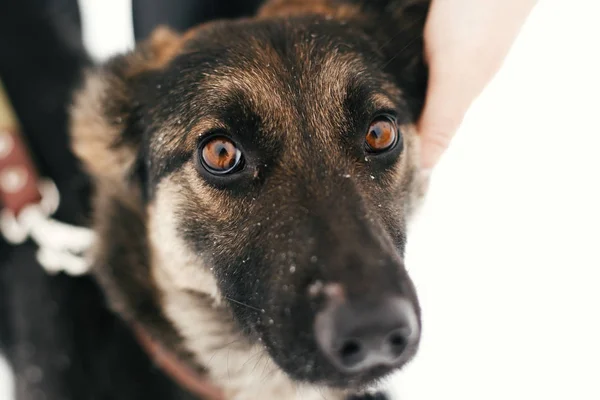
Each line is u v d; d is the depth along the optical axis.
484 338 0.53
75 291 0.42
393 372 0.31
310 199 0.32
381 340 0.29
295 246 0.31
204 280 0.37
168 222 0.37
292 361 0.31
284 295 0.31
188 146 0.35
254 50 0.35
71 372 0.41
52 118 0.48
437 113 0.39
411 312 0.29
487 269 0.56
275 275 0.31
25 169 0.45
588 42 0.67
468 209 0.59
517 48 0.68
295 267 0.30
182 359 0.40
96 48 0.68
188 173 0.35
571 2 0.70
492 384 0.51
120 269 0.40
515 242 0.57
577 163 0.60
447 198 0.59
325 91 0.34
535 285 0.54
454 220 0.58
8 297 0.44
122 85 0.40
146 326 0.40
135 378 0.41
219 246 0.34
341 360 0.29
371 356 0.29
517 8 0.37
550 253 0.56
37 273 0.43
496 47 0.38
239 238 0.34
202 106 0.34
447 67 0.38
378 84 0.35
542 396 0.50
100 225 0.41
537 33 0.68
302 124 0.33
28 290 0.43
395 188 0.35
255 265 0.33
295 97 0.34
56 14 0.55
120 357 0.41
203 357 0.40
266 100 0.33
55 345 0.41
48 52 0.51
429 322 0.53
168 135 0.36
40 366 0.41
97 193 0.42
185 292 0.39
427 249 0.57
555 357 0.51
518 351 0.52
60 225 0.44
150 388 0.41
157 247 0.39
